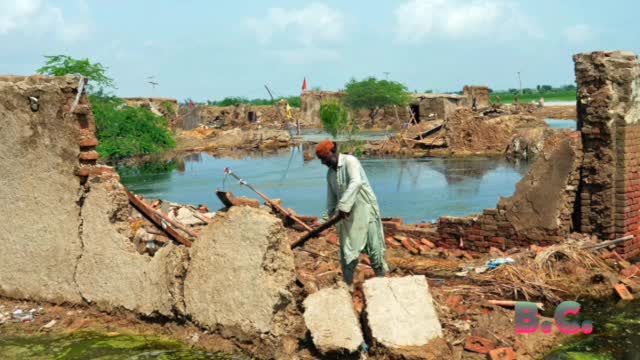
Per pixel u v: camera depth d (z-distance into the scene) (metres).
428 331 4.84
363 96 56.03
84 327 6.05
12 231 6.60
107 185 6.09
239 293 5.31
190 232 7.05
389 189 17.36
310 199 15.74
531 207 7.75
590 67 7.50
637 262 7.42
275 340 5.13
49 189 6.31
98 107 31.11
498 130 30.06
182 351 5.39
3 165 6.52
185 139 43.25
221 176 22.41
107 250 6.09
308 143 39.28
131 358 5.27
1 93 6.31
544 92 184.25
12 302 6.70
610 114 7.33
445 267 7.40
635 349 5.02
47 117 6.13
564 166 7.54
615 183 7.49
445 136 31.58
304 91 62.19
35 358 5.36
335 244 8.74
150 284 5.86
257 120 63.47
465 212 13.02
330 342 4.78
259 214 5.28
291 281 5.40
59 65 27.94
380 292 5.21
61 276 6.41
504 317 5.58
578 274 6.66
